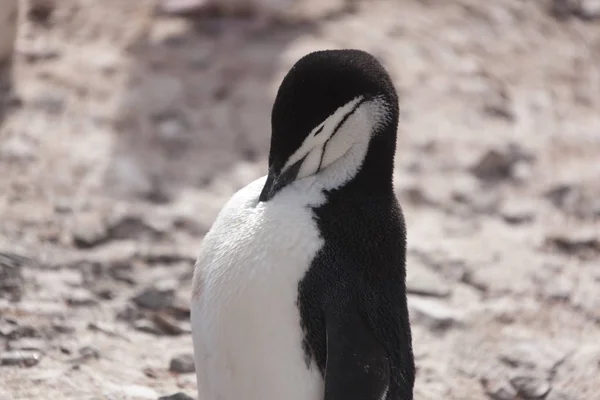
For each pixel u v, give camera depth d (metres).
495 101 14.63
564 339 9.90
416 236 11.52
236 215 6.49
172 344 9.06
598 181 13.12
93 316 9.27
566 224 12.24
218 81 14.02
